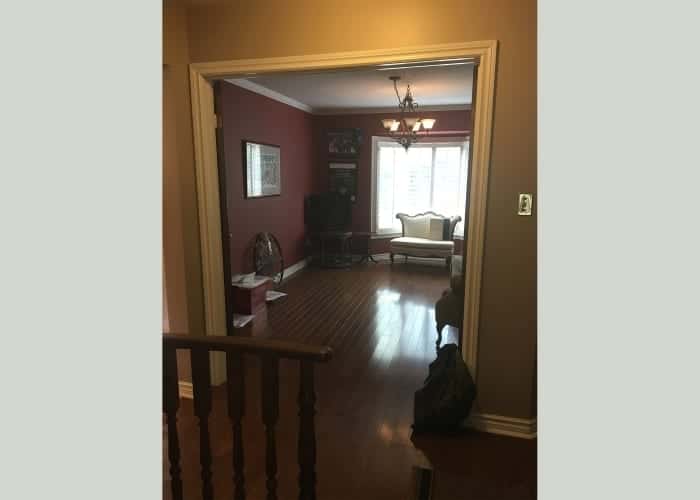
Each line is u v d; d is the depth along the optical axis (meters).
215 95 2.67
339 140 6.87
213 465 2.16
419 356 3.47
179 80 2.56
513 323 2.28
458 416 2.36
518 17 2.03
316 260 6.87
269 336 3.88
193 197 2.70
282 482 2.04
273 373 1.37
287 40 2.34
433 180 6.86
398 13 2.16
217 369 2.94
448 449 2.29
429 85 4.91
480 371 2.38
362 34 2.22
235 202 4.75
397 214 6.91
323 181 7.05
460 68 4.09
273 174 5.56
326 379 3.10
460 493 1.97
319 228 6.72
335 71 2.37
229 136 4.58
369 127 6.77
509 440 2.36
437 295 5.14
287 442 2.37
